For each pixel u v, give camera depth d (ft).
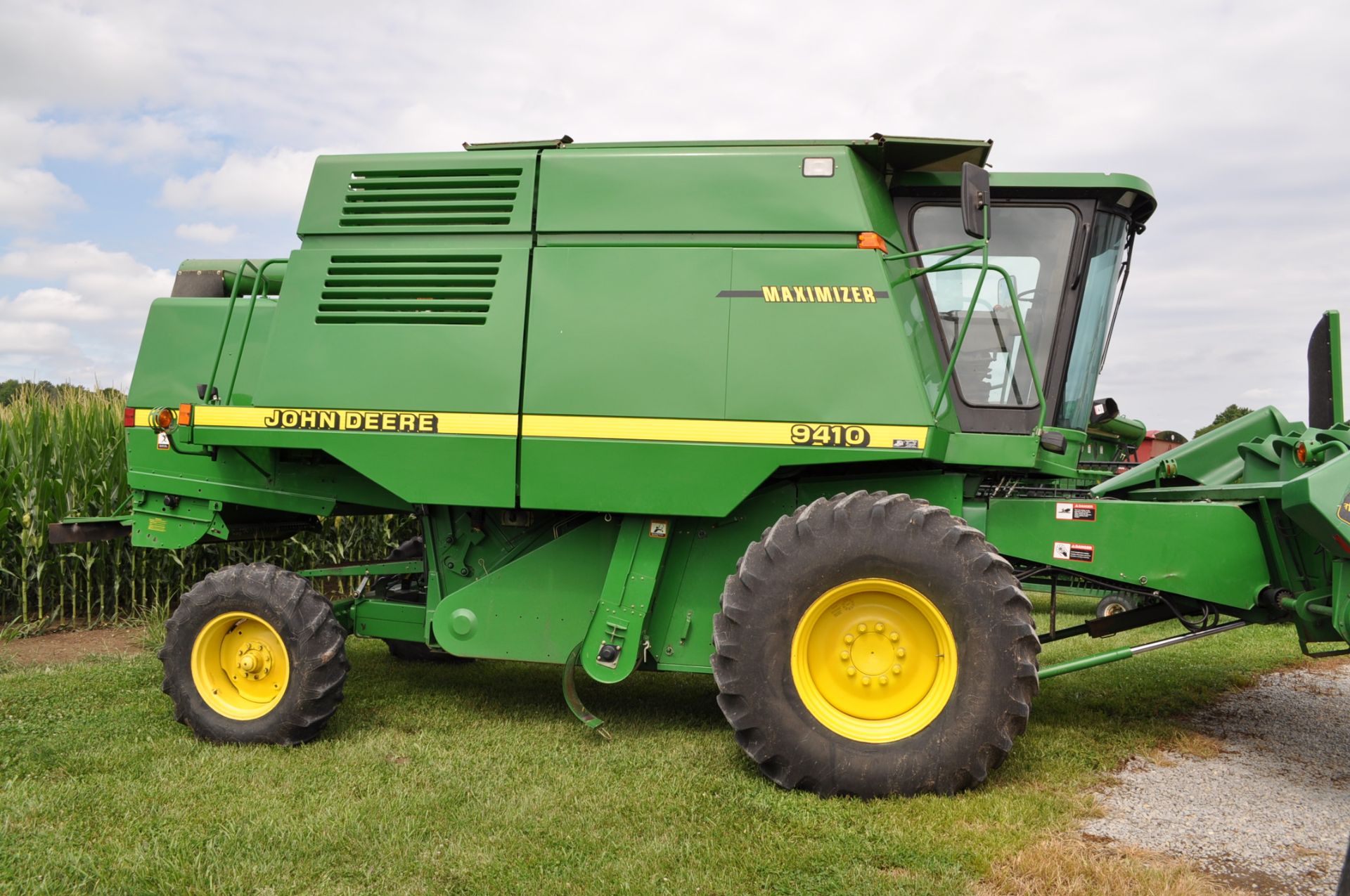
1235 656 22.49
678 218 14.15
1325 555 13.41
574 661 14.73
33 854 10.28
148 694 17.06
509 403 14.17
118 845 10.56
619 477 13.88
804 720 12.39
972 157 14.56
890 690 12.68
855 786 12.19
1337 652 13.62
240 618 14.79
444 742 14.52
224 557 25.61
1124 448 31.73
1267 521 13.52
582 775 12.94
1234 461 17.11
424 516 15.94
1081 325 15.06
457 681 18.93
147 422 16.11
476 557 15.96
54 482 23.22
